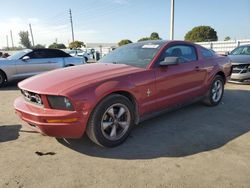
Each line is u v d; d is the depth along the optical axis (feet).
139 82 12.25
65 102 10.16
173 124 14.71
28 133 13.46
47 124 10.22
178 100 14.85
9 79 28.45
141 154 11.03
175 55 14.84
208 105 18.37
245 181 8.98
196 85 16.19
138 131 13.64
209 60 17.33
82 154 11.03
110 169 9.82
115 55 15.46
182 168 9.86
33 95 11.09
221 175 9.35
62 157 10.78
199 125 14.58
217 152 11.18
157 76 13.15
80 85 10.59
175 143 12.15
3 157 10.80
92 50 93.45
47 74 12.67
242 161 10.37
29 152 11.25
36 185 8.80
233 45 60.59
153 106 13.23
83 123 10.39
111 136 11.48
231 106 18.72
